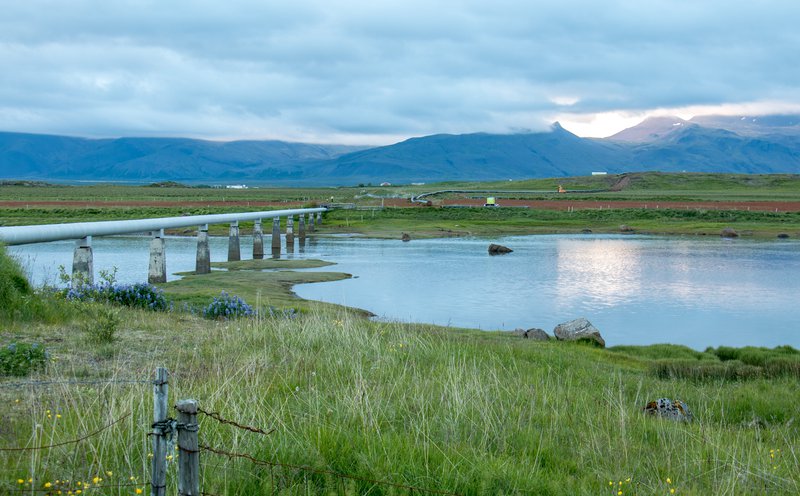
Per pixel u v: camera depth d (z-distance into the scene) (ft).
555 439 31.68
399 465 24.75
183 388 34.55
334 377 40.42
